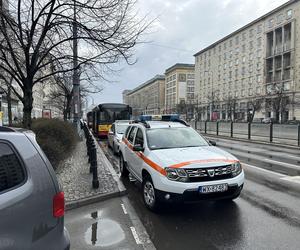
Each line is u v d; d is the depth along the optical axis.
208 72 122.31
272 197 7.07
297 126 20.95
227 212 6.04
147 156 6.54
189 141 7.27
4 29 8.07
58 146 10.27
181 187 5.52
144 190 6.54
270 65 90.62
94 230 5.26
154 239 4.86
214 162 5.80
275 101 71.75
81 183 8.31
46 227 2.58
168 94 149.00
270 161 12.99
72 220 5.76
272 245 4.56
